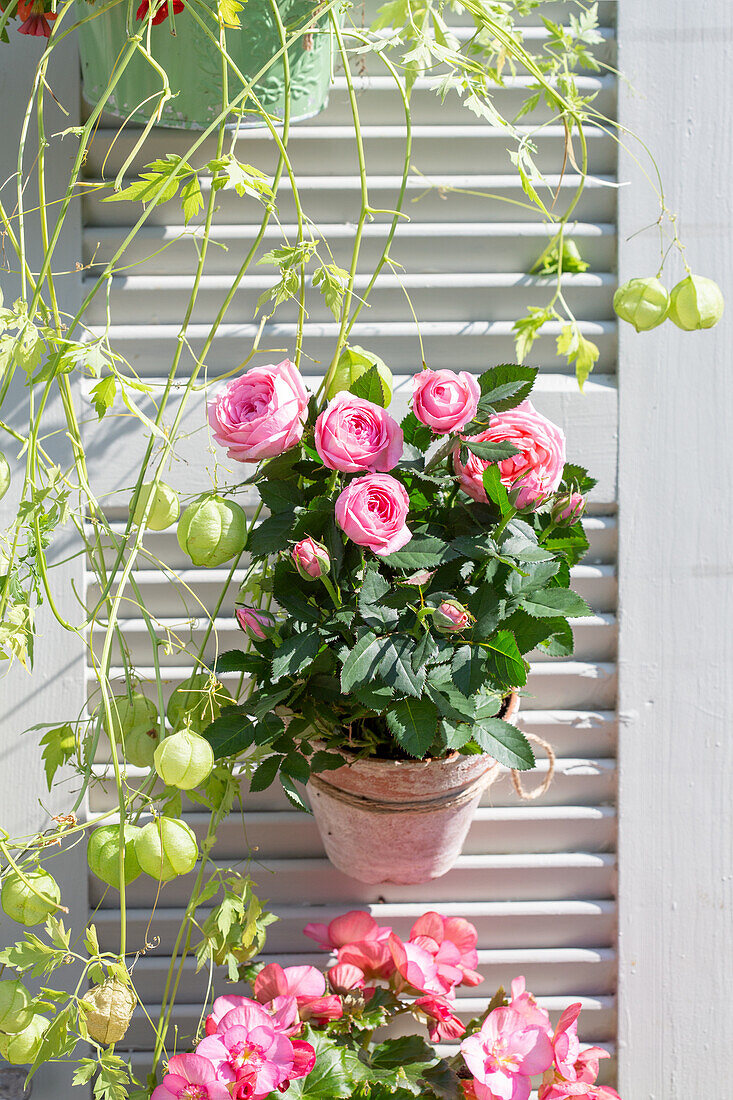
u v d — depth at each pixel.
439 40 0.96
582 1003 1.25
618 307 1.00
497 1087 0.97
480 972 1.26
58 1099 1.18
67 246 1.17
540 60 1.15
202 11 0.95
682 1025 1.25
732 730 1.24
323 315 1.22
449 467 0.90
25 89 1.16
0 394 0.86
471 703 0.85
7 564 0.88
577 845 1.27
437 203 1.21
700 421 1.22
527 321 1.13
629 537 1.23
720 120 1.20
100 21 0.96
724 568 1.23
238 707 0.91
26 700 1.18
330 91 1.18
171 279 1.19
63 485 1.02
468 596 0.88
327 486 0.90
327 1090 0.95
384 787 0.94
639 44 1.19
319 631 0.85
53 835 0.87
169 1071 0.90
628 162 1.20
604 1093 1.04
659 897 1.24
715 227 1.21
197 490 1.18
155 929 1.22
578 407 1.21
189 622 1.02
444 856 1.06
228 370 1.21
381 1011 1.09
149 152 1.17
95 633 1.19
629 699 1.23
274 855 1.24
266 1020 0.95
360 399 0.84
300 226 0.91
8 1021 0.85
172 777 0.83
